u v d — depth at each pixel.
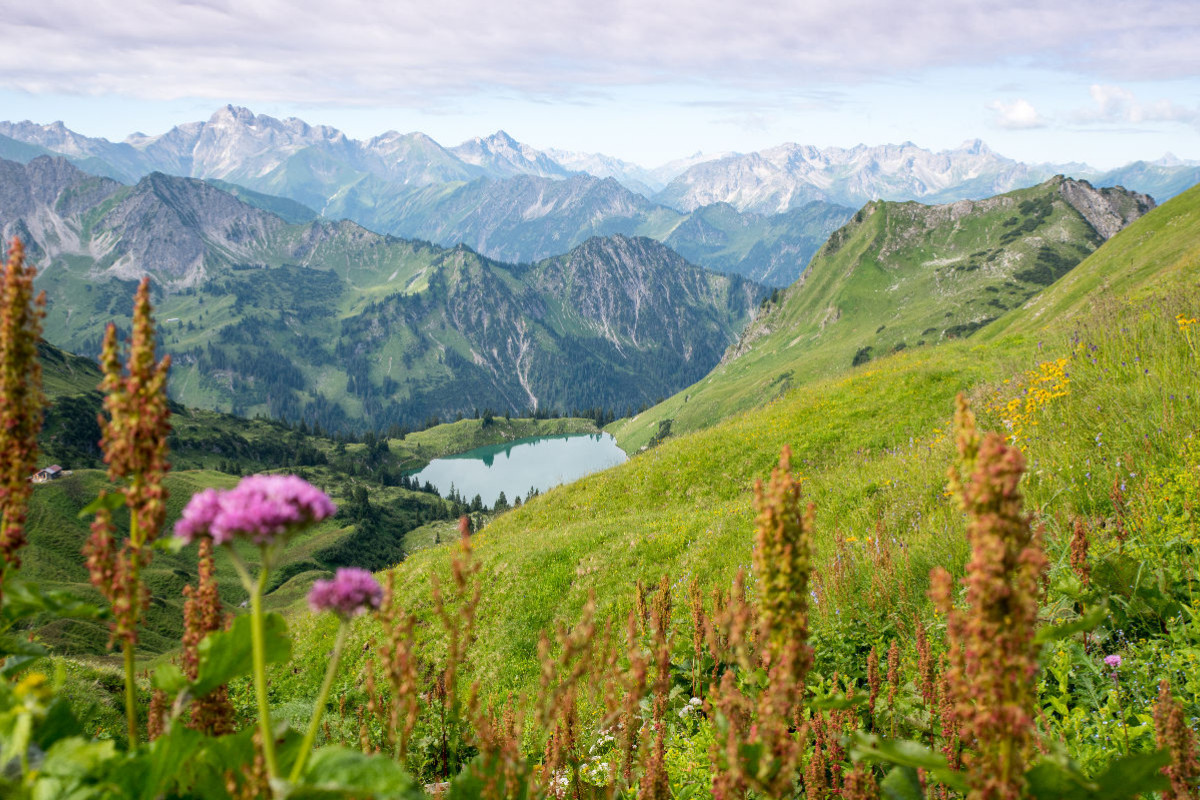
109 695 10.86
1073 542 6.51
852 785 3.57
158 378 2.19
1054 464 10.69
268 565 1.95
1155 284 28.17
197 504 1.91
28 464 2.49
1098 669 5.82
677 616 14.29
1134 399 11.70
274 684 18.23
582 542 20.98
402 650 2.70
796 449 25.34
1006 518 2.03
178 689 2.21
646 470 28.44
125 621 2.21
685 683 8.30
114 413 2.16
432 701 7.39
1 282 2.47
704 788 6.09
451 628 3.08
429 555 26.30
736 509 20.53
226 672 2.21
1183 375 11.58
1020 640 2.03
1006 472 2.00
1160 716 3.29
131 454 2.18
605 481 29.16
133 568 2.22
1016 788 2.11
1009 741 2.09
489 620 18.55
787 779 2.53
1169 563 6.95
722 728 2.80
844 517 16.31
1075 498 9.38
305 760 1.94
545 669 3.24
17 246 2.52
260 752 2.18
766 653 2.83
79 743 2.04
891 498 15.48
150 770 2.07
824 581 10.77
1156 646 6.01
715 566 16.92
